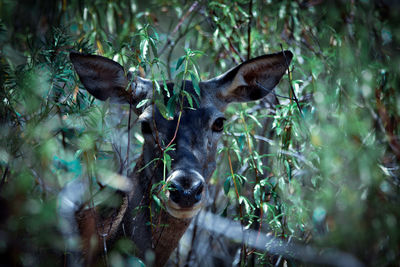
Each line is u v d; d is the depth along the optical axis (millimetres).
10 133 8109
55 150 9203
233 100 9703
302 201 9289
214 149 8891
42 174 8305
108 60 8844
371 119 9781
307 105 10062
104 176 8891
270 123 10734
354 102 9758
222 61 11445
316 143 9180
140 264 7859
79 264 8578
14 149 7934
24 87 8102
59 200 8672
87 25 12031
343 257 9008
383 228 8992
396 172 9742
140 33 7578
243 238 8523
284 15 11531
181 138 8242
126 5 12906
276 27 11805
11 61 11078
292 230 8656
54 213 6875
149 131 8641
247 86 9594
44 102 8758
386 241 9094
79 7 11789
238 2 11844
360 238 9016
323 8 11945
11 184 7473
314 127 9852
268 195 8836
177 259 10188
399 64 10211
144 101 7680
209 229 10727
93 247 8047
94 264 8609
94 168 7848
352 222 9023
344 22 10969
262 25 11984
